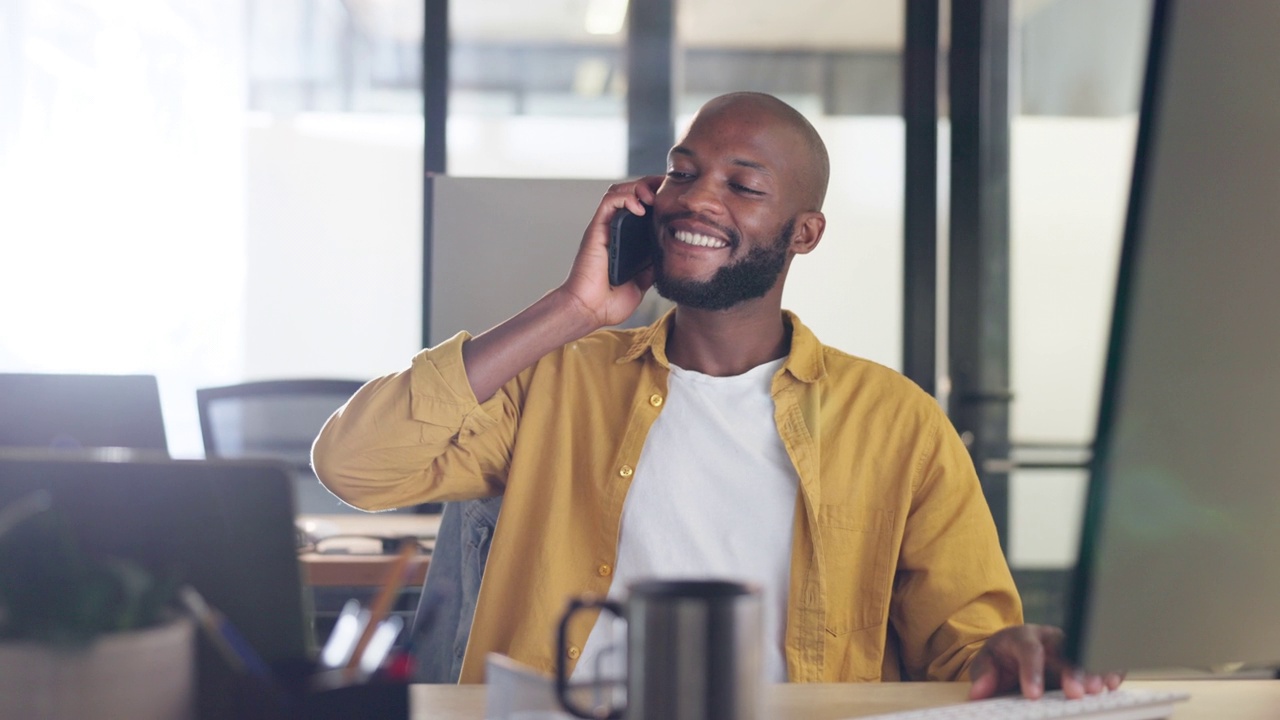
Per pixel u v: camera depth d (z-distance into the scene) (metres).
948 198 3.78
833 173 3.93
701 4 4.00
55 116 4.43
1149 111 0.71
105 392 1.77
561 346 1.64
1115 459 0.73
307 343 4.53
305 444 2.81
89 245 4.45
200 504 0.81
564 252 2.85
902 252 3.91
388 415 1.48
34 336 4.42
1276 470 0.74
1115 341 0.73
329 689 0.80
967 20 3.73
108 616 0.74
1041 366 3.36
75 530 0.79
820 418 1.53
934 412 1.55
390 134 4.55
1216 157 0.72
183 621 0.78
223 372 4.50
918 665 1.47
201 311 4.49
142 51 4.48
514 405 1.59
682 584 0.81
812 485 1.48
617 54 4.00
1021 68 3.52
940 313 3.86
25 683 0.73
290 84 4.52
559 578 1.48
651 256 1.62
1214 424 0.73
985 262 3.67
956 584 1.45
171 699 0.77
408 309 4.55
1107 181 3.06
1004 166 3.59
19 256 4.41
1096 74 3.10
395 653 0.85
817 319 3.91
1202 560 0.74
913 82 3.92
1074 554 0.75
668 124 4.00
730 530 1.48
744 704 0.78
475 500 1.63
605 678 0.86
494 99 3.99
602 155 4.02
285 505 0.81
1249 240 0.73
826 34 3.97
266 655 0.81
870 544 1.50
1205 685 1.17
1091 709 1.00
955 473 1.51
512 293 2.84
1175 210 0.72
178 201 4.49
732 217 1.55
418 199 4.55
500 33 3.99
